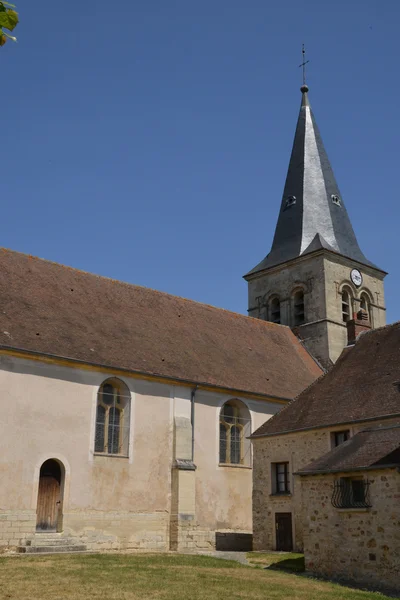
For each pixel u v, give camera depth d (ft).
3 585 39.60
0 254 78.33
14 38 14.76
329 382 75.66
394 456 48.78
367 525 48.85
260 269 122.93
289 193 128.47
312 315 112.57
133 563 52.37
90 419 67.82
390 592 44.83
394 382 66.18
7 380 62.39
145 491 70.54
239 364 89.30
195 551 70.79
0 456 60.23
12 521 59.67
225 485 79.25
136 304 87.97
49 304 75.25
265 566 57.47
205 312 98.17
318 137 133.80
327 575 50.98
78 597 36.73
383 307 123.24
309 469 55.06
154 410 73.87
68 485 64.54
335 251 114.93
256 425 84.23
